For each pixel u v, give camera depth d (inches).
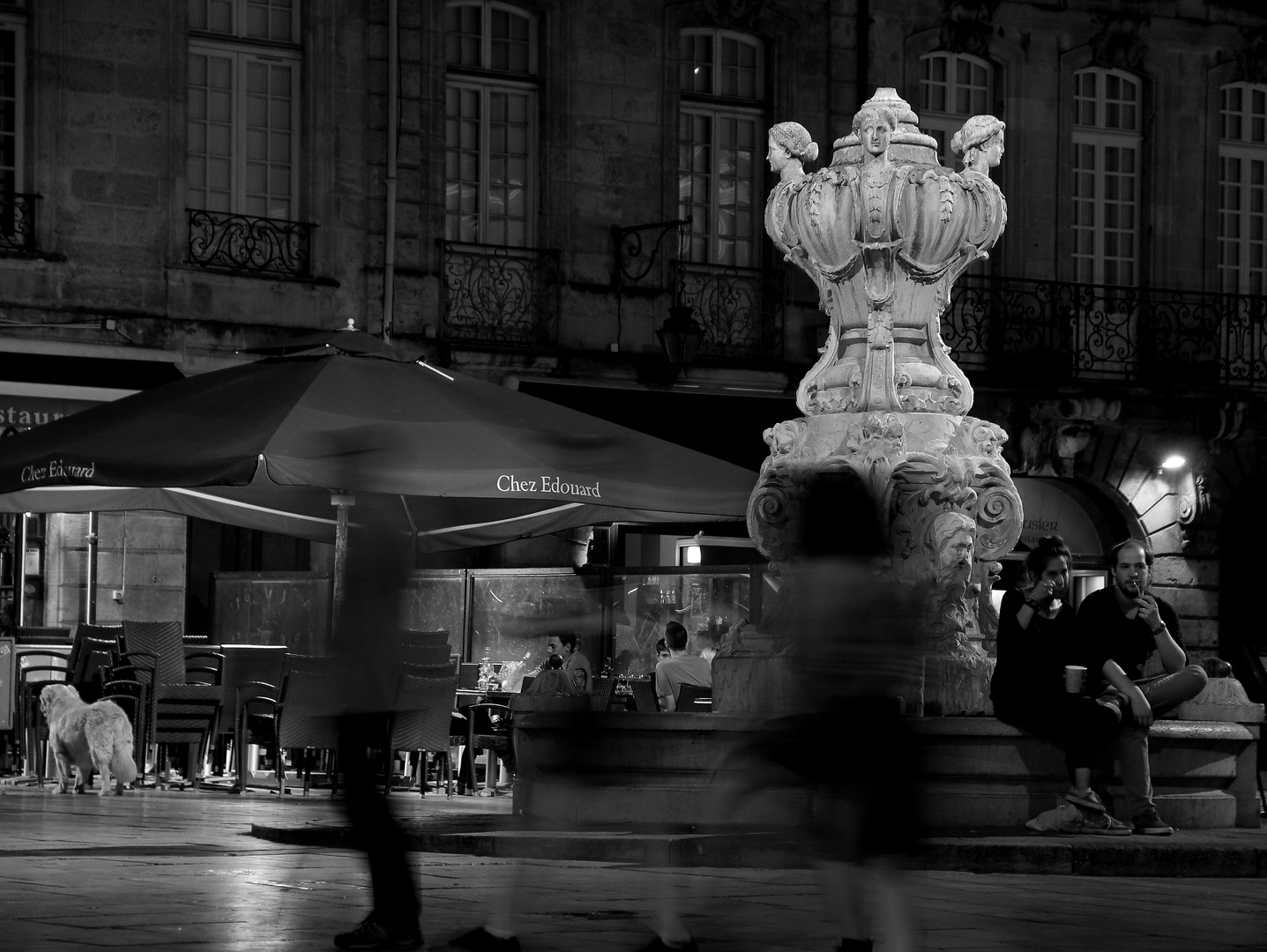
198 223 952.3
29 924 291.6
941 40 1120.8
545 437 572.4
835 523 254.2
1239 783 498.6
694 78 1083.3
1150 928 320.8
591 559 983.0
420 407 565.9
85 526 916.0
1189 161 1171.9
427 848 435.5
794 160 524.4
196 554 953.5
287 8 987.3
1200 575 1147.9
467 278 1009.5
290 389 560.7
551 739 336.2
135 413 572.1
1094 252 1159.0
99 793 639.1
